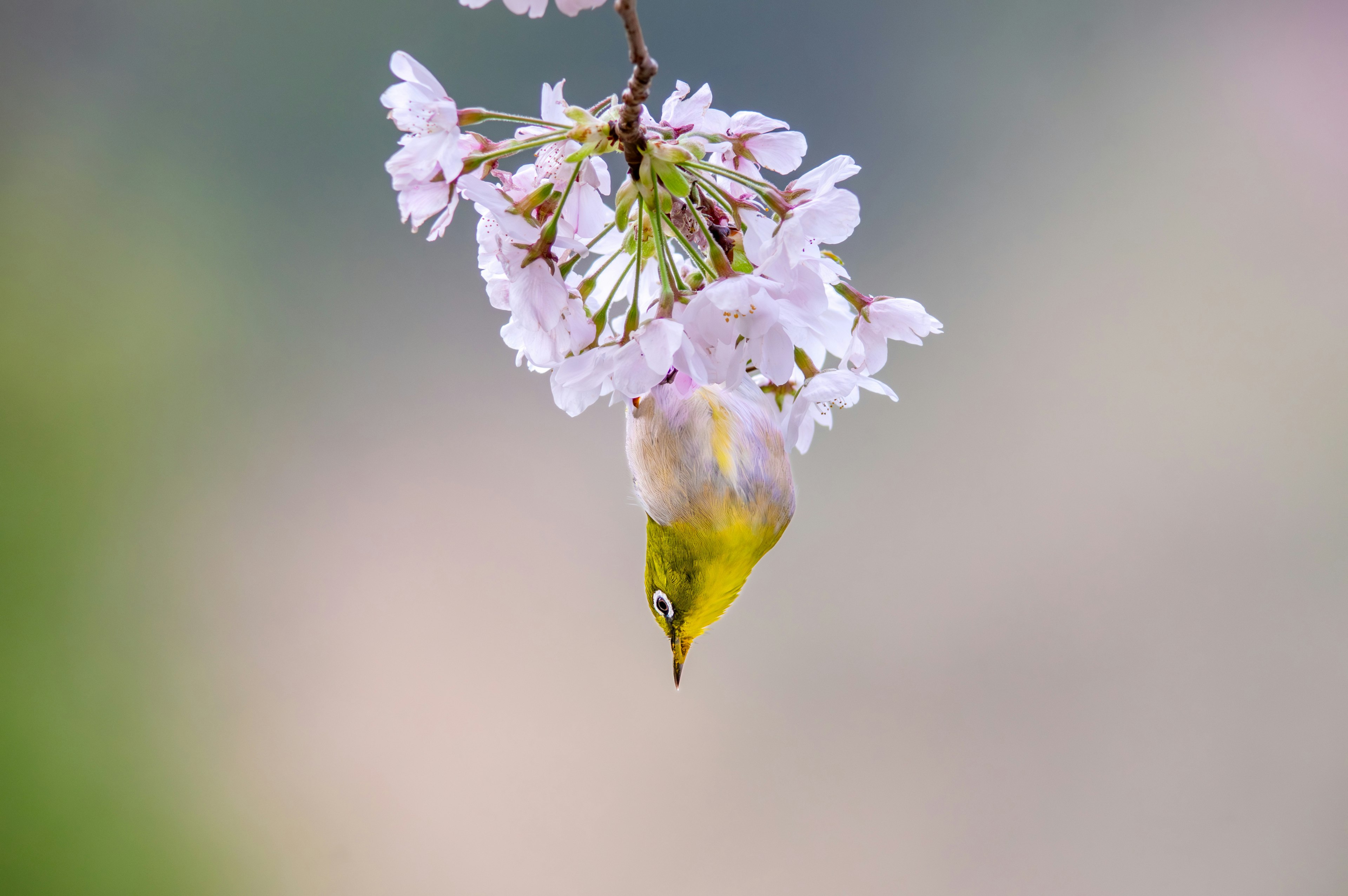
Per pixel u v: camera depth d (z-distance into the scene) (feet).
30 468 19.13
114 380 19.84
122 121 20.58
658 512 12.46
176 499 19.63
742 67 19.47
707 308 12.28
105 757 17.98
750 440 12.43
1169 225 20.30
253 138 20.94
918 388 19.94
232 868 17.57
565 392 12.30
